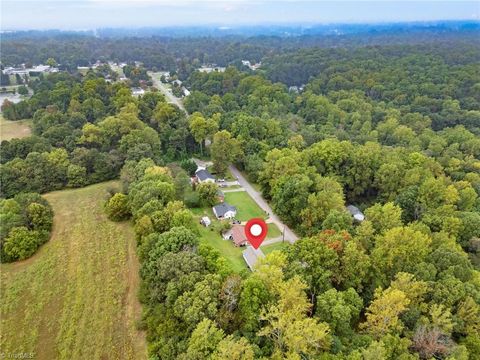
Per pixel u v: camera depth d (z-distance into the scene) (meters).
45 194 77.00
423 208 61.94
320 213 60.09
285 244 60.50
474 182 73.62
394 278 45.06
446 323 37.22
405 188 68.81
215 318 38.50
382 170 72.94
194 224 58.25
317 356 33.97
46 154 79.81
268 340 36.50
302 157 79.50
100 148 90.06
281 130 102.38
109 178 84.06
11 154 82.38
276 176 73.94
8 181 74.06
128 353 41.00
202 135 96.75
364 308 43.16
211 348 35.09
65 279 52.53
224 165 87.38
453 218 55.50
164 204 62.56
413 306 40.00
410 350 36.25
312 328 33.56
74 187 80.38
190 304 39.72
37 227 61.31
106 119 94.19
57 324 45.16
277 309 36.34
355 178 75.75
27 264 55.75
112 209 66.19
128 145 86.50
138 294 48.69
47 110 110.00
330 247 45.53
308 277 42.28
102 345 42.09
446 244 48.12
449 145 99.81
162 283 44.84
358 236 50.62
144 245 51.66
